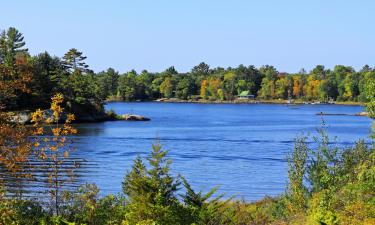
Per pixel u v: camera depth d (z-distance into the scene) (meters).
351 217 19.72
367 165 22.97
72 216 20.34
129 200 22.14
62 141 22.02
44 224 19.19
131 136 92.69
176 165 57.97
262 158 65.12
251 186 45.75
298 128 120.56
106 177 48.00
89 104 133.00
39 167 44.12
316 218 19.98
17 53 125.50
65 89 128.88
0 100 20.70
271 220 24.34
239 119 156.50
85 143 79.00
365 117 178.38
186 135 97.56
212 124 132.00
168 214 19.56
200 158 64.44
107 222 19.77
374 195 20.72
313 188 25.38
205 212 20.77
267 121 148.00
